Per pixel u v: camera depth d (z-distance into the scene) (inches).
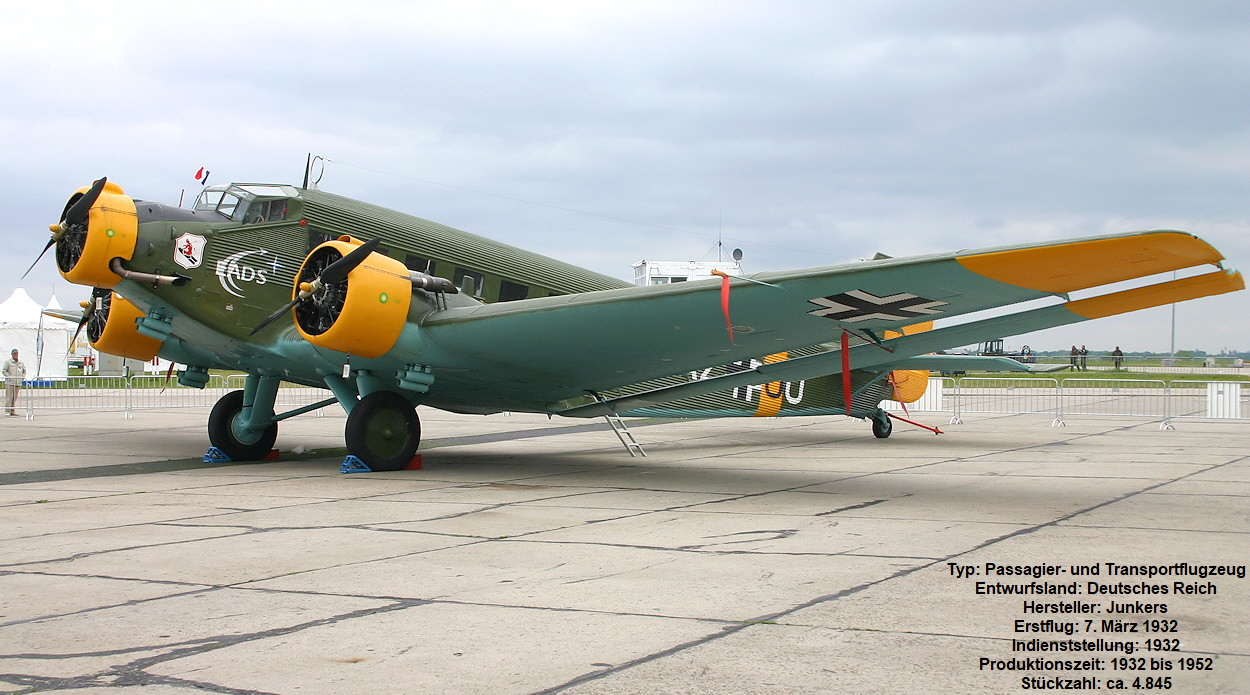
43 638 130.2
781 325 301.4
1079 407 970.1
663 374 368.2
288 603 150.0
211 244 353.4
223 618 140.6
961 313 286.4
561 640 129.3
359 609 146.2
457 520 238.8
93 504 268.8
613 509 261.4
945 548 199.6
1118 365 2062.0
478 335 327.9
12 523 232.4
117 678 113.4
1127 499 283.1
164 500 277.4
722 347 327.0
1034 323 287.7
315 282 325.1
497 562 183.5
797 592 157.9
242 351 375.9
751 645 127.2
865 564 181.9
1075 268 238.8
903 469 383.2
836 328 303.9
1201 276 244.2
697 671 116.0
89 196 338.3
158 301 352.5
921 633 133.6
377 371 361.7
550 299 320.2
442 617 141.2
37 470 373.7
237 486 315.3
